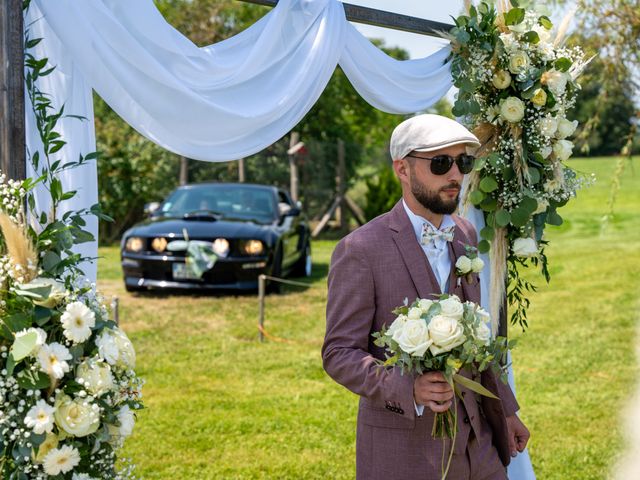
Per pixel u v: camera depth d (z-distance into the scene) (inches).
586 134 246.7
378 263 97.5
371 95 129.9
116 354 83.6
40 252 87.1
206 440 187.9
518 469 135.6
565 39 134.6
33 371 79.4
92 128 105.3
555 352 279.9
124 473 90.4
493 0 130.9
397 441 96.3
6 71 88.8
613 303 372.8
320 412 209.9
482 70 127.5
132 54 99.7
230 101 110.2
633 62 225.5
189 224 359.9
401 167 101.2
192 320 318.3
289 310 341.4
